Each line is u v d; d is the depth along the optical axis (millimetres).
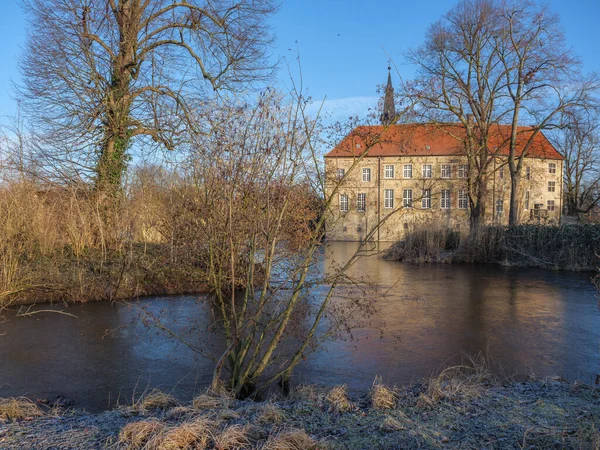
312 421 4566
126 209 14906
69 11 16562
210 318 10258
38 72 16578
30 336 9242
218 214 6113
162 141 16078
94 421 4688
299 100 5941
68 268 13242
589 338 9164
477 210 29938
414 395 5516
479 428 4320
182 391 6426
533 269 21312
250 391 6078
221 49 19188
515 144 30469
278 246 6559
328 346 8297
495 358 7867
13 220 12312
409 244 25531
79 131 16859
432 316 11109
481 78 30172
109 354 8125
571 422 4441
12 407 5086
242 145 5898
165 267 13688
